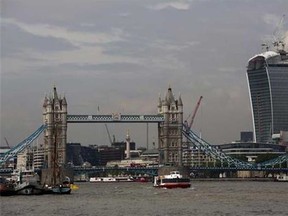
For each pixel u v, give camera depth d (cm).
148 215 13662
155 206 16175
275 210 14525
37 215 13850
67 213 14275
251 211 14300
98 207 16000
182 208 15388
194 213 14000
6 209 15375
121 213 14188
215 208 15238
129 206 16300
